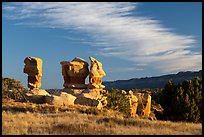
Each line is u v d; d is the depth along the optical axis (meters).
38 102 42.53
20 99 44.12
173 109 38.53
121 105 43.06
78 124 23.56
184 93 38.97
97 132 21.11
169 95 41.00
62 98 41.06
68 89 51.47
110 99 43.34
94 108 37.56
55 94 43.28
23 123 24.12
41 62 49.19
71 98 41.47
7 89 49.44
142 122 26.20
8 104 37.16
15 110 35.03
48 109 36.28
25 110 35.25
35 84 47.81
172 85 41.53
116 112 38.31
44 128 22.22
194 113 37.34
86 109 36.88
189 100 37.62
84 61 54.22
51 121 26.25
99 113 35.38
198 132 22.64
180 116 37.59
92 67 50.47
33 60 48.41
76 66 52.88
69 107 38.00
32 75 48.00
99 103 41.44
